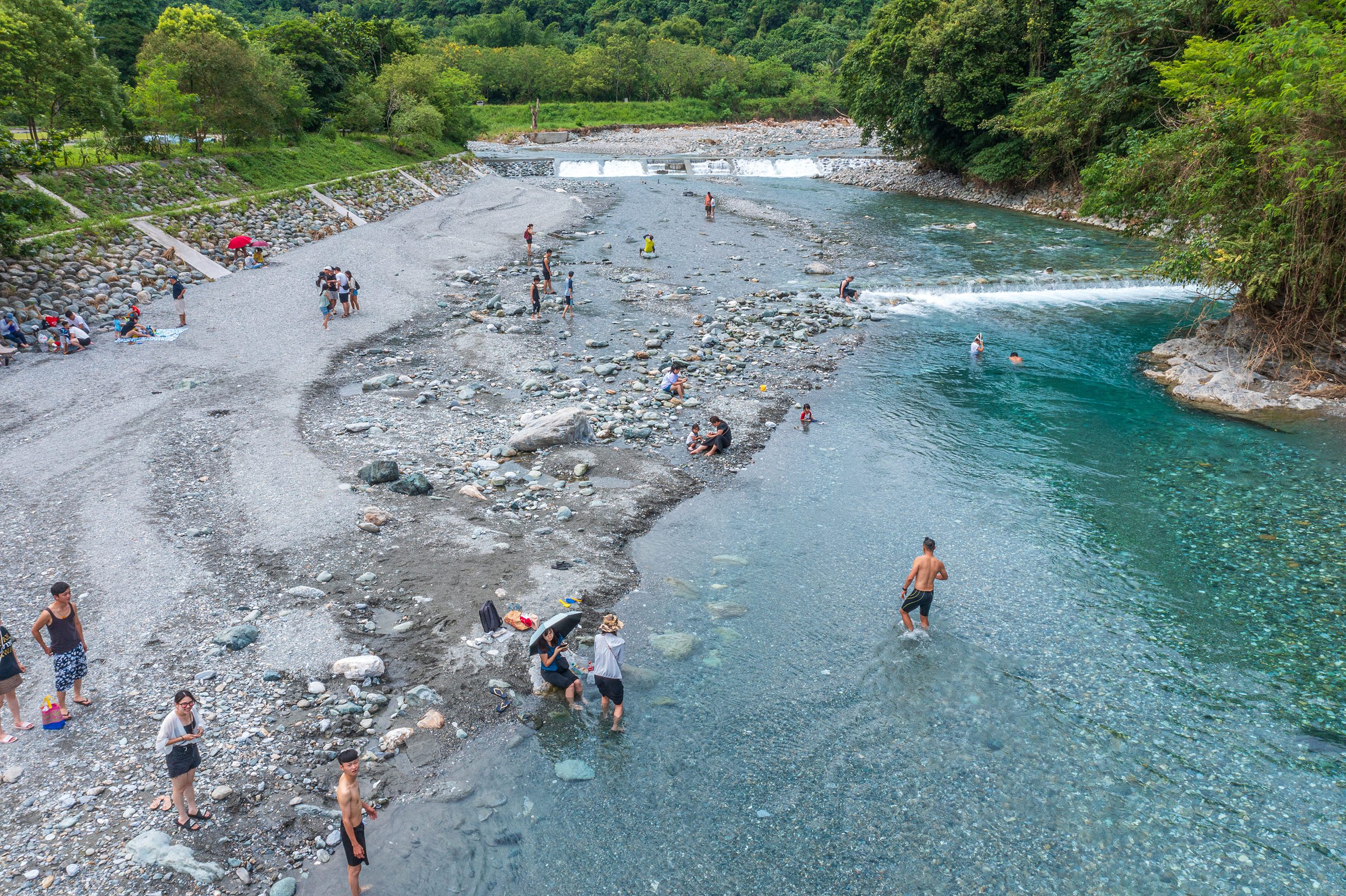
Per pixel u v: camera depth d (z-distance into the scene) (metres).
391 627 13.30
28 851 8.87
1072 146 56.19
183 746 9.12
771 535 17.09
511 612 13.65
